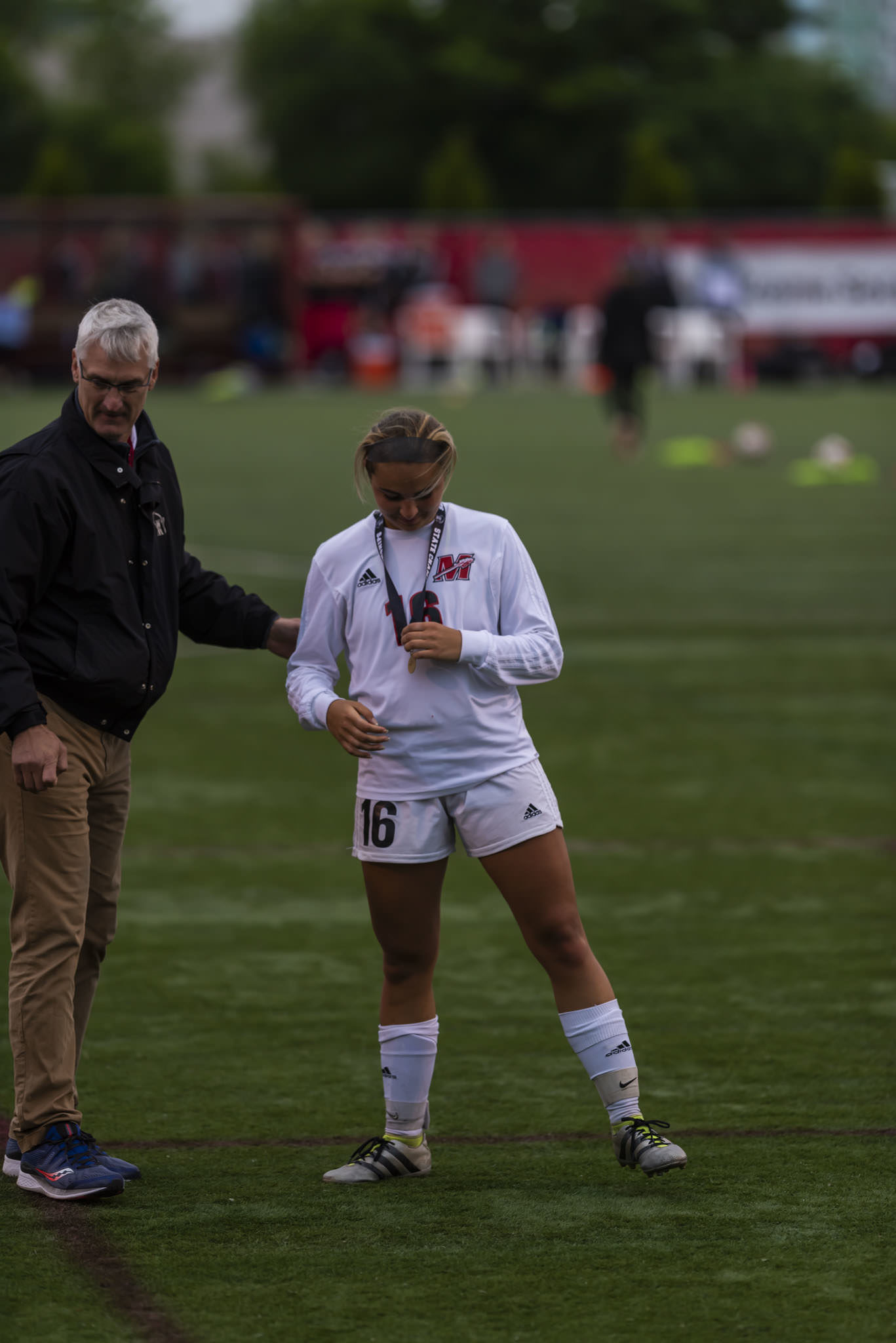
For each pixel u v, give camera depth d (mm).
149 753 32312
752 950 21562
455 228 145375
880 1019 19172
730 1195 14430
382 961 21250
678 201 169625
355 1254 13258
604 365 90188
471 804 14648
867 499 74125
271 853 25891
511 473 81562
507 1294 12531
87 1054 18078
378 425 14609
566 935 14844
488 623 14828
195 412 116438
